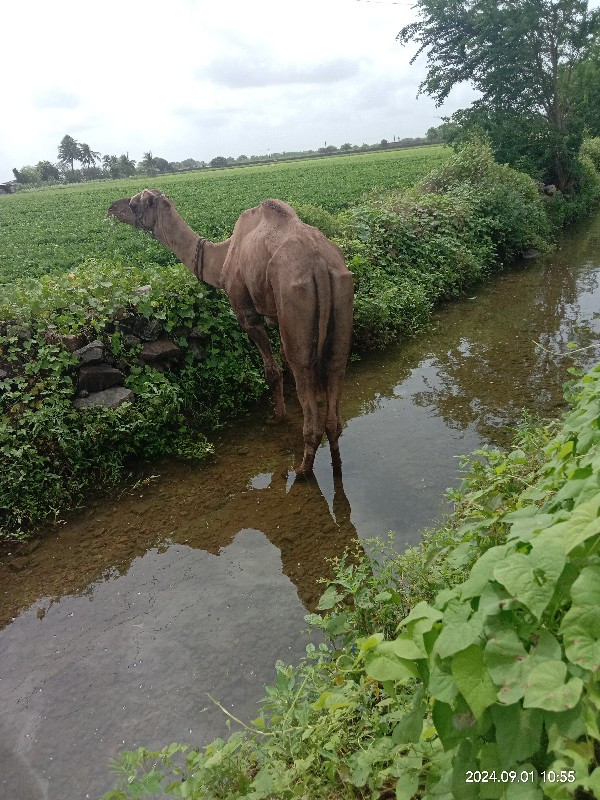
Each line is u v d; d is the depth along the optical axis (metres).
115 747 2.94
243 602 3.77
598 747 1.38
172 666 3.35
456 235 11.06
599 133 19.75
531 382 6.32
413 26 17.95
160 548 4.40
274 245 4.82
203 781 2.07
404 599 3.05
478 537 2.81
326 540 4.24
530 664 1.33
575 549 1.43
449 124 18.73
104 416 5.37
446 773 1.62
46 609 3.93
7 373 5.45
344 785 2.06
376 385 6.82
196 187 35.09
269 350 5.81
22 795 2.77
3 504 4.77
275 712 2.55
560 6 15.98
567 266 11.42
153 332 6.15
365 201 15.09
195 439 5.88
